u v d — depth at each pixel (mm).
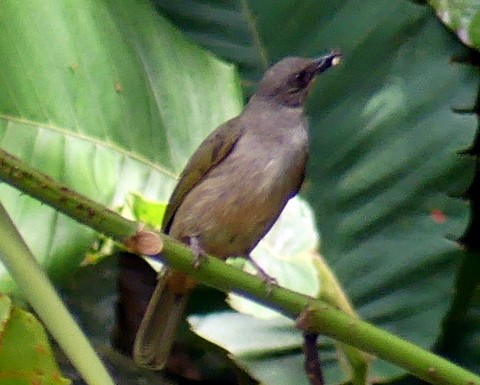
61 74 5289
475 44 5352
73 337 4250
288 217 5316
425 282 5340
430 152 5352
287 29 5402
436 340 5332
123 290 5340
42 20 5293
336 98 5375
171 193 5309
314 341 5105
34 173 5047
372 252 5344
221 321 5305
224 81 5344
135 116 5312
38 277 4285
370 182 5355
